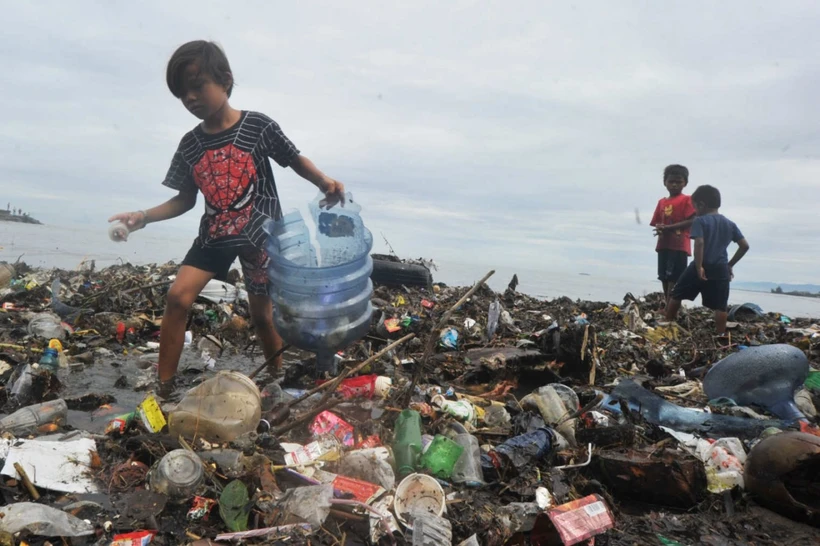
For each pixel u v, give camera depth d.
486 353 4.92
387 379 3.84
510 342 5.75
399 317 6.82
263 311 4.09
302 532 2.06
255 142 3.66
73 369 4.26
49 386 3.51
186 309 3.69
